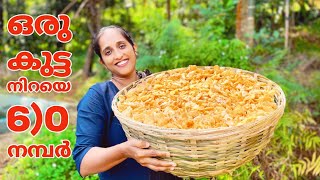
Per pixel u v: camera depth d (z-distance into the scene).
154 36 4.26
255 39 4.92
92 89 1.98
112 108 1.80
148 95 1.92
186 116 1.72
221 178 2.79
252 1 4.45
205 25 4.52
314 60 5.07
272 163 3.12
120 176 2.02
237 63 3.66
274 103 1.78
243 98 1.87
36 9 6.52
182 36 4.12
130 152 1.64
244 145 1.58
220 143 1.53
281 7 5.58
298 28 5.76
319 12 5.92
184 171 1.64
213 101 1.85
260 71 3.74
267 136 1.68
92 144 1.88
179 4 6.22
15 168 3.88
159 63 3.79
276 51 4.42
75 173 3.52
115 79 2.05
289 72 4.40
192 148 1.54
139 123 1.59
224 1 5.27
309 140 3.31
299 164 3.10
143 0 6.52
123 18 6.68
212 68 2.20
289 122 3.18
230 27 5.11
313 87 4.50
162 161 1.61
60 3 6.46
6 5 6.45
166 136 1.54
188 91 1.97
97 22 6.37
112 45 1.97
